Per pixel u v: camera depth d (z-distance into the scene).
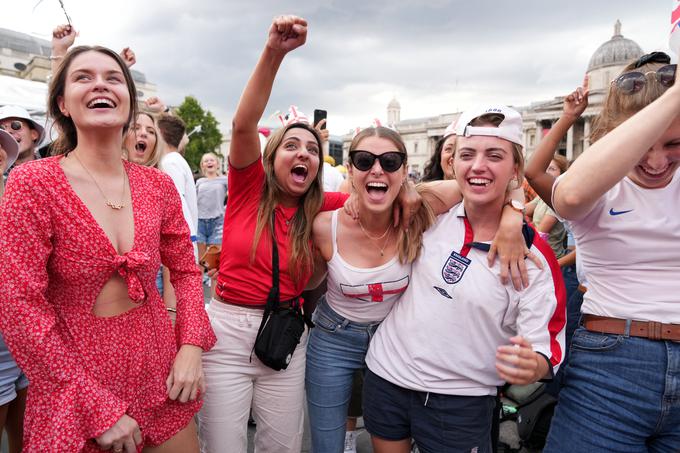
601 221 1.62
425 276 1.90
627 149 1.35
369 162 1.91
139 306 1.63
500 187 1.75
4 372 2.03
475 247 1.82
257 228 2.13
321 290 2.67
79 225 1.45
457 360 1.81
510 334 1.84
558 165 4.53
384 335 2.04
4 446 2.88
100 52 1.59
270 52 1.91
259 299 2.14
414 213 1.96
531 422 3.03
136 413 1.60
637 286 1.59
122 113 1.58
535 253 1.76
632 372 1.58
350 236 2.07
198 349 1.79
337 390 2.22
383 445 2.03
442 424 1.84
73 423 1.38
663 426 1.57
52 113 1.66
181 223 1.89
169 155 3.77
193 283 1.91
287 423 2.23
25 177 1.40
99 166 1.58
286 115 3.43
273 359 2.02
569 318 3.19
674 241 1.54
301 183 2.16
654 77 1.53
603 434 1.62
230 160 2.21
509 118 1.72
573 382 1.74
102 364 1.52
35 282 1.38
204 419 2.15
